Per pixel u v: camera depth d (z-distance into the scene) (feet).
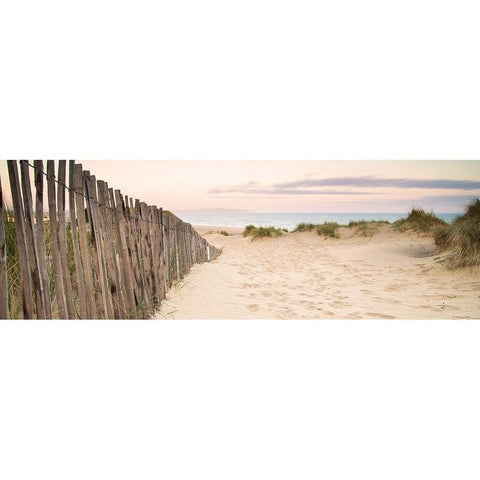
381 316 13.51
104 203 9.11
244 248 44.39
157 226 13.58
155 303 12.55
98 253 8.70
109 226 9.31
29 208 6.64
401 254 28.32
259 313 13.61
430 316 13.52
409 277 20.34
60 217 7.60
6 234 8.27
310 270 25.08
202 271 21.04
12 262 8.13
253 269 25.68
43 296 6.89
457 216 23.70
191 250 22.07
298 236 45.34
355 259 28.53
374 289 18.04
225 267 25.21
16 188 6.52
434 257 23.71
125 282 10.13
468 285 17.10
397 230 36.78
